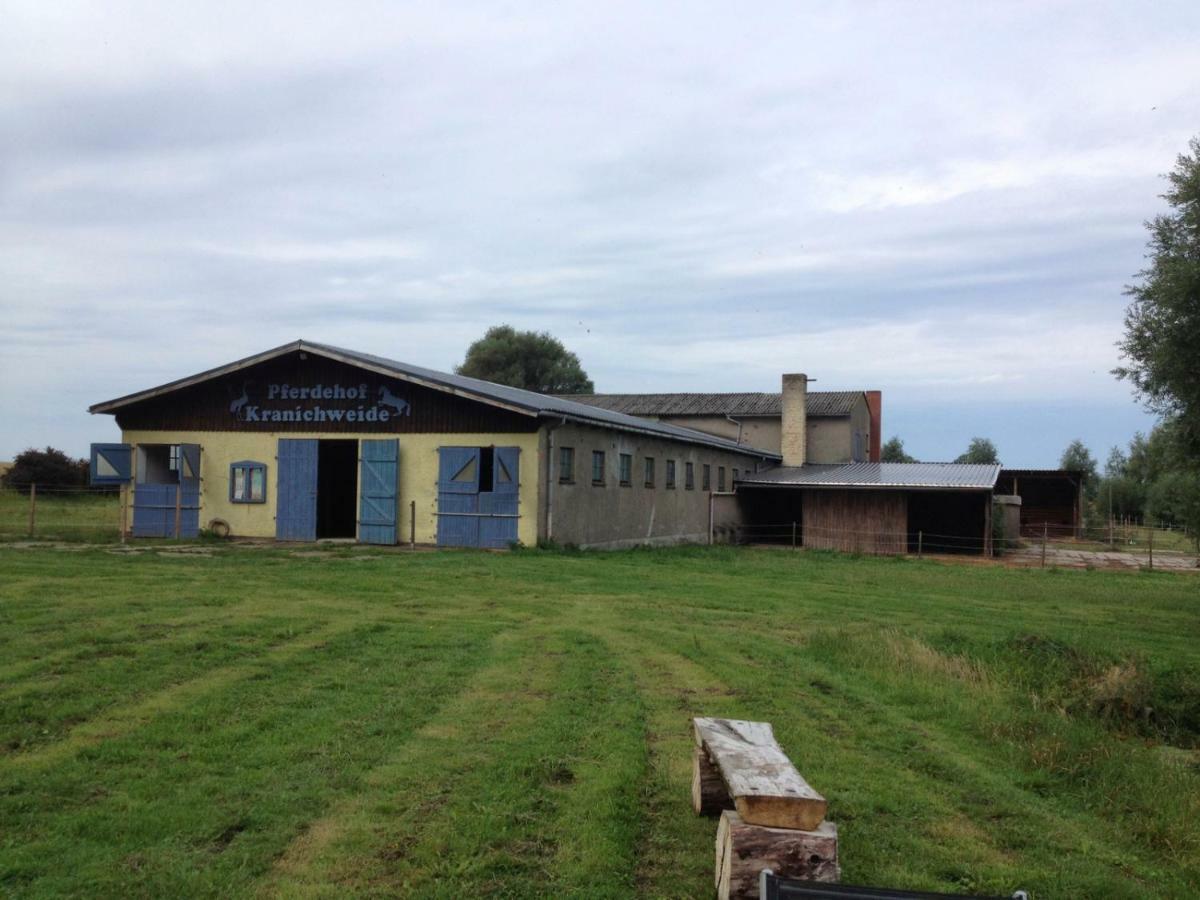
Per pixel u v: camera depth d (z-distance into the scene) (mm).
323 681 9070
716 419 50031
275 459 25547
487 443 23984
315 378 25375
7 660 9156
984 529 37531
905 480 35281
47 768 6461
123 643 10141
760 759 5535
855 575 23188
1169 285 15508
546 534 23781
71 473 43156
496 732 7668
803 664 11000
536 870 5289
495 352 75250
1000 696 9961
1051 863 5758
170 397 26438
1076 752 7898
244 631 11125
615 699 8906
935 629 14422
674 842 5781
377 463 24750
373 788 6344
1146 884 5621
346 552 21844
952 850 5840
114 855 5238
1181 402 16172
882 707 9180
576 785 6543
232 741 7191
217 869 5109
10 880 4918
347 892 4926
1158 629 16484
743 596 17359
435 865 5258
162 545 22594
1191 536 18812
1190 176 15961
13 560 17375
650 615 14344
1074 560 32781
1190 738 9961
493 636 11859
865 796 6648
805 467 43500
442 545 24234
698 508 35062
